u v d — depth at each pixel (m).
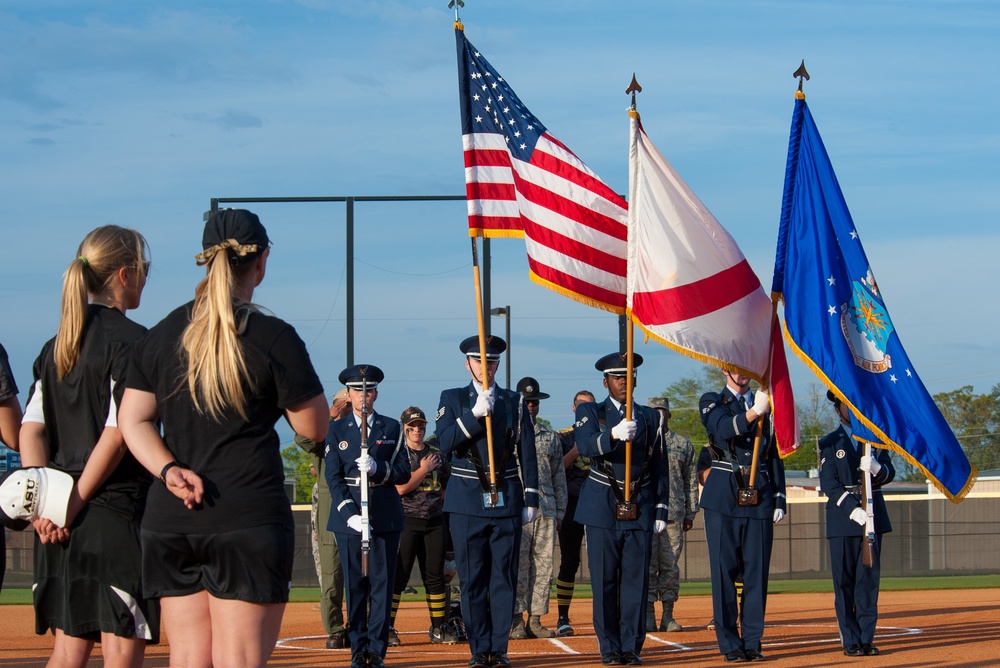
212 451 4.43
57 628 5.42
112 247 5.58
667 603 12.56
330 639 11.09
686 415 60.75
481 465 9.57
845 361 9.89
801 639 11.44
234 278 4.62
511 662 9.82
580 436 9.89
